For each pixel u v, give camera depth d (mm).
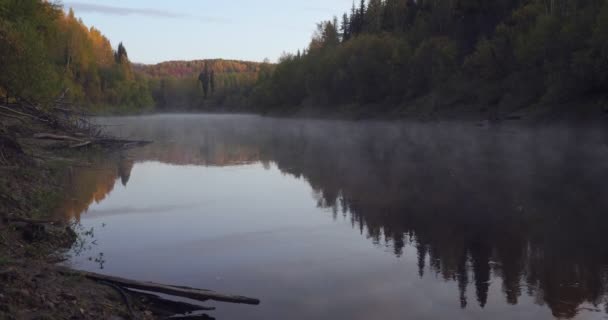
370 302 7215
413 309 6988
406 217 12688
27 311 5574
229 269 8586
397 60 70000
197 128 66125
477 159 24984
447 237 10758
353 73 78438
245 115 148375
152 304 6883
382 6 99125
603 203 13891
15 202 11516
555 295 7500
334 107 84438
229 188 17328
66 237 9570
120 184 17688
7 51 21438
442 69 61688
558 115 39281
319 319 6617
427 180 18500
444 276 8320
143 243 10102
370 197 15414
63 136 25422
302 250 9781
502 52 53344
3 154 15391
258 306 7016
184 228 11445
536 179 18281
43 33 35156
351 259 9219
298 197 15516
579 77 38250
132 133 53312
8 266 6781
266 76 144625
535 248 9891
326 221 12297
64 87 37438
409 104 65250
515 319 6703
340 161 25375
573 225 11633
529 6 55406
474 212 13164
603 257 9266
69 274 7109
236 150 32969
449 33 70000
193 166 23953
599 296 7441
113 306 6414
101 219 12148
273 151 31984
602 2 42000
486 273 8500
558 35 42906
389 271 8578
